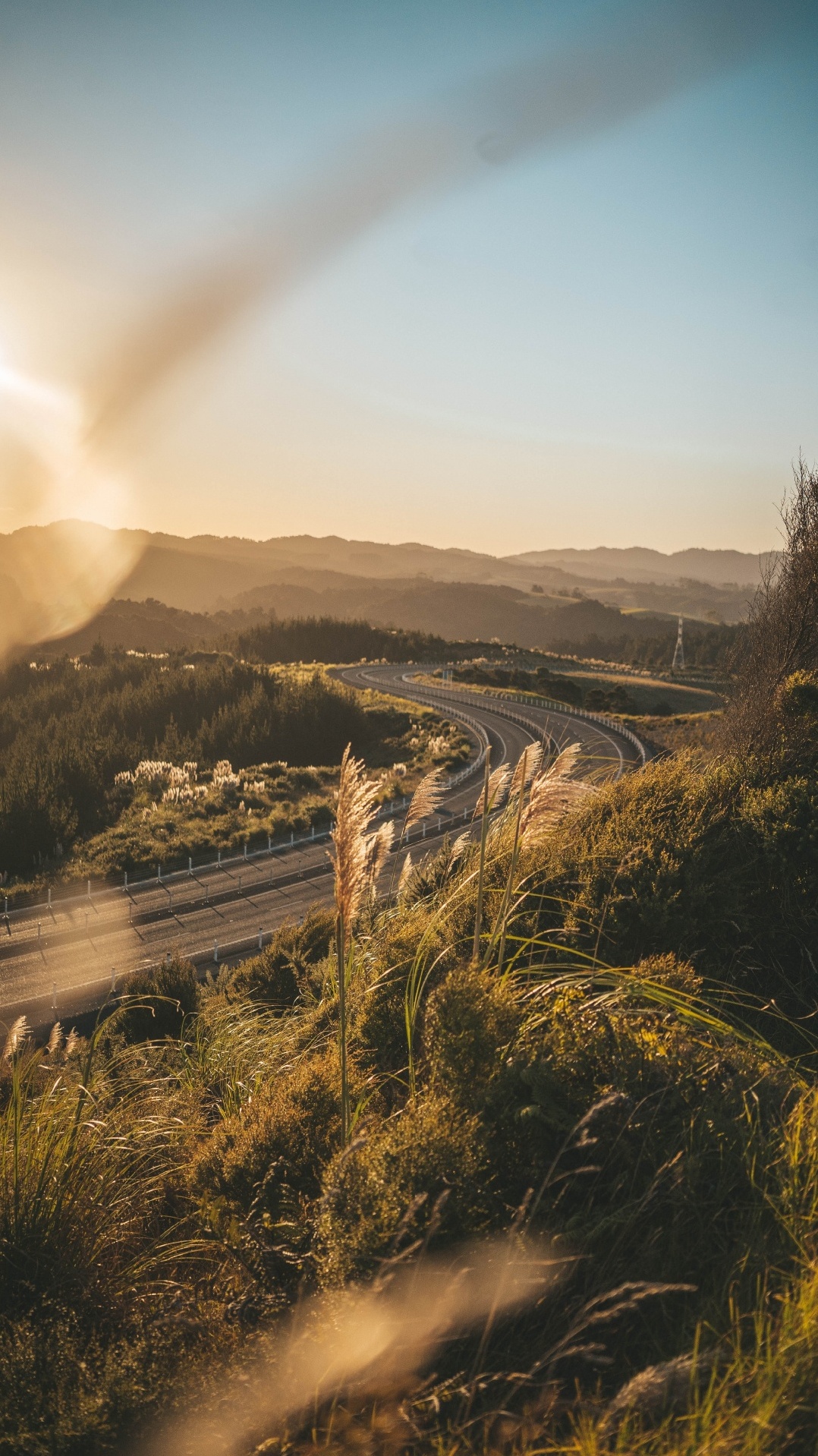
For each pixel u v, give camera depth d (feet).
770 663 31.50
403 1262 7.41
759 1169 8.36
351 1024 14.51
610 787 20.98
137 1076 17.38
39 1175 10.77
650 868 16.49
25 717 313.73
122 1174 11.97
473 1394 6.15
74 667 431.43
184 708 272.31
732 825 18.37
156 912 97.50
